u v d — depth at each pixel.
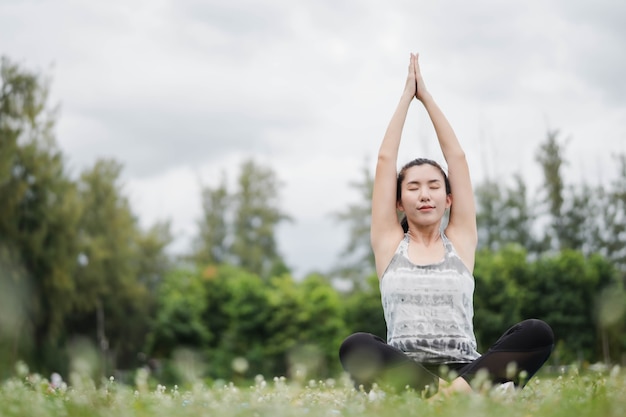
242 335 49.53
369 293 42.88
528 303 38.28
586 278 38.12
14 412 3.86
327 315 49.41
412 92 5.61
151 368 54.12
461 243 5.21
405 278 4.97
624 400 3.73
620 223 55.78
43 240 37.03
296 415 3.66
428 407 3.75
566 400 3.95
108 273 52.19
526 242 59.66
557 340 37.69
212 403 4.14
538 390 4.47
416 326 4.85
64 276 37.38
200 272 55.50
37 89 37.03
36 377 5.21
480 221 61.47
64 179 38.97
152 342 48.22
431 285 4.92
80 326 49.41
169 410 3.92
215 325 51.56
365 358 4.64
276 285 53.38
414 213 5.14
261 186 79.81
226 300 52.31
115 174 54.62
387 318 5.05
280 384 4.79
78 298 44.41
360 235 62.88
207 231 76.62
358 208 63.44
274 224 79.38
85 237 46.31
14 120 36.53
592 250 57.00
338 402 4.27
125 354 54.81
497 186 61.88
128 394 4.79
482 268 38.09
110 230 52.91
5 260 35.00
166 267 69.31
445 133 5.44
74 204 38.62
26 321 35.44
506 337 4.67
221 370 46.97
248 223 79.00
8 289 34.94
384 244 5.21
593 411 3.53
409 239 5.20
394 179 5.34
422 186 5.16
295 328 49.12
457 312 4.90
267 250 78.31
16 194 35.75
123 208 55.19
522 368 4.64
